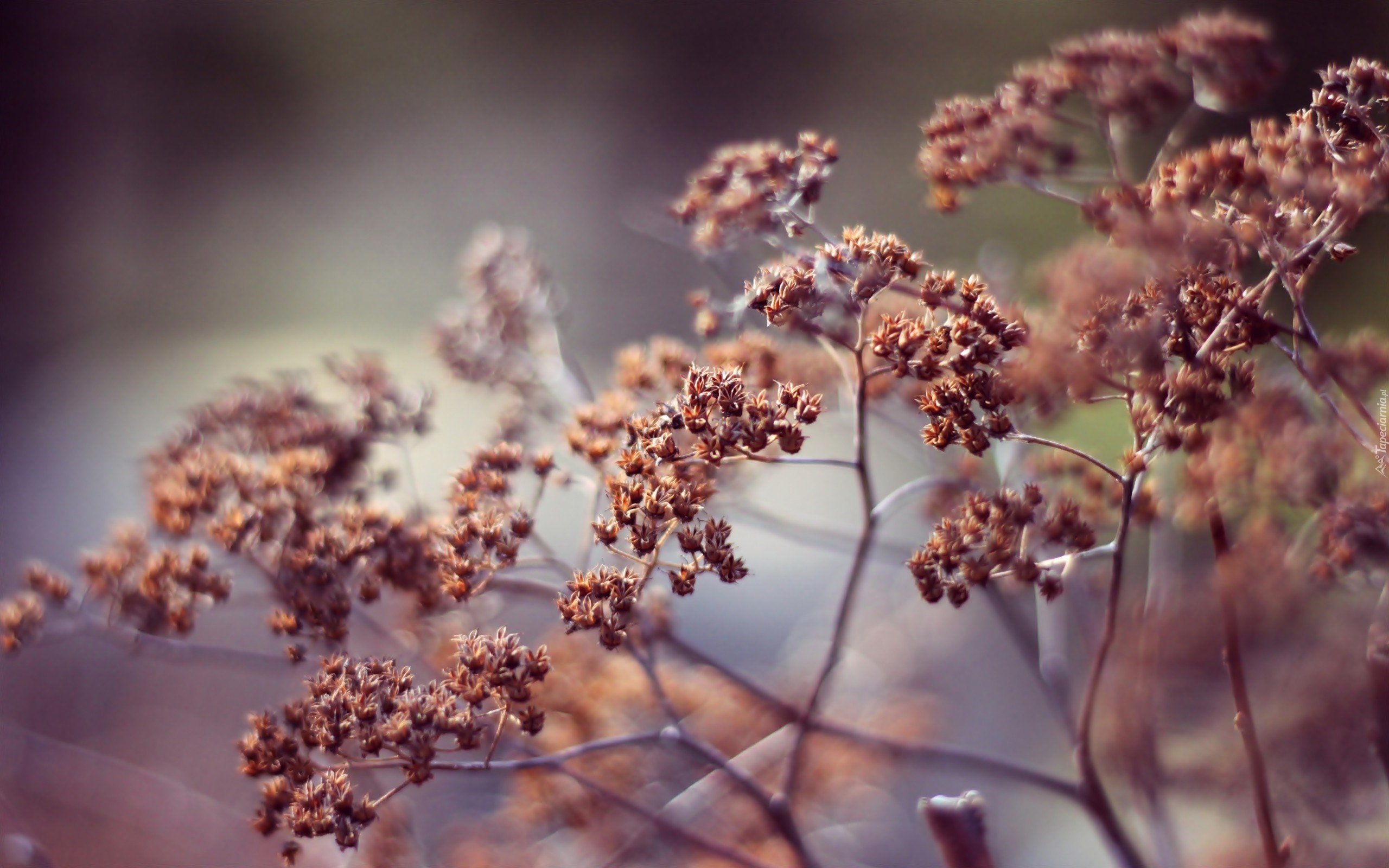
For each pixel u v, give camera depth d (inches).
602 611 12.5
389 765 12.7
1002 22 46.3
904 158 45.1
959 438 12.5
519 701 12.4
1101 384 12.4
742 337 14.1
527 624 20.7
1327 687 13.4
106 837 18.3
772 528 17.5
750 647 26.3
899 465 30.5
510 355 16.4
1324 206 12.5
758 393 13.0
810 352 15.0
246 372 40.4
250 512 14.0
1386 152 12.4
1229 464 12.7
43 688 24.8
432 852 16.0
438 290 45.8
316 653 14.3
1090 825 19.7
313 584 13.4
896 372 12.6
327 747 12.4
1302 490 12.6
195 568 14.0
